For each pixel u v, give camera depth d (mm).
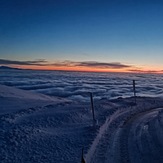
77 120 20453
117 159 11914
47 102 33375
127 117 23562
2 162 11016
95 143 14398
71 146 13594
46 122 18734
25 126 16844
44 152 12617
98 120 20469
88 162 11562
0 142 13438
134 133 17000
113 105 29406
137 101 34344
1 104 28125
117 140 15367
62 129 17609
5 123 17078
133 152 12859
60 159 11680
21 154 12172
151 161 11430
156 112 26953
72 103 28547
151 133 16500
